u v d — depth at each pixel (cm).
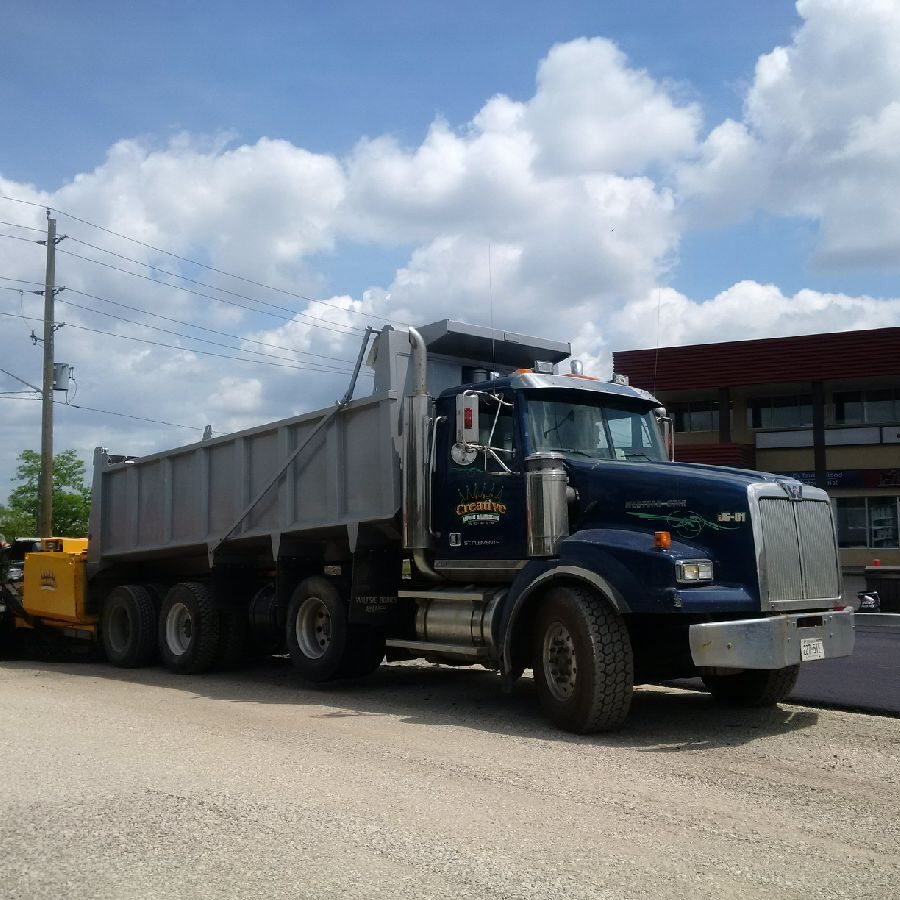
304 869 439
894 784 604
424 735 761
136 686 1108
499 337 1051
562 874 432
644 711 878
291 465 1107
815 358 2938
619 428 944
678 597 726
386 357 985
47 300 2797
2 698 996
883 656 1209
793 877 434
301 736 756
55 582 1440
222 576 1221
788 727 798
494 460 895
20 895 414
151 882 427
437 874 432
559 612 786
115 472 1429
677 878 430
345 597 1025
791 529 796
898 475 3025
